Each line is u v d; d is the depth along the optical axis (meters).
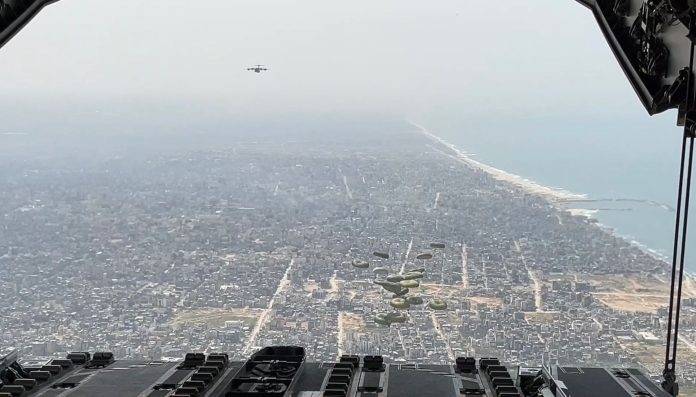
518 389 15.98
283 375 16.14
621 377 16.06
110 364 18.02
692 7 11.97
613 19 15.51
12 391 14.85
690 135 13.61
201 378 15.91
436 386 15.89
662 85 14.65
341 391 14.94
